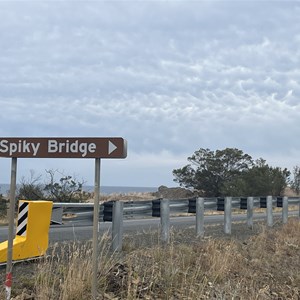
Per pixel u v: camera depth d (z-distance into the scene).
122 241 10.23
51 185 24.58
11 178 6.43
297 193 52.31
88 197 25.62
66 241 10.44
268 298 7.93
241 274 9.08
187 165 52.97
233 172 50.75
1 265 7.73
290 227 15.97
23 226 8.23
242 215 24.58
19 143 6.45
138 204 12.16
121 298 6.66
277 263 10.85
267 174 44.34
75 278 6.60
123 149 6.07
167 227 11.68
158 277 7.61
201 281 7.92
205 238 12.24
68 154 6.30
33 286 6.76
